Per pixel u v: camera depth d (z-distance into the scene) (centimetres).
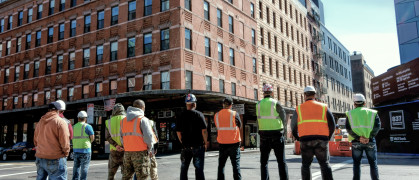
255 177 820
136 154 511
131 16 2536
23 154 2144
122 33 2548
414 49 3291
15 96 3288
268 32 3531
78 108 2709
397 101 1719
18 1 3431
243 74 2938
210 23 2592
